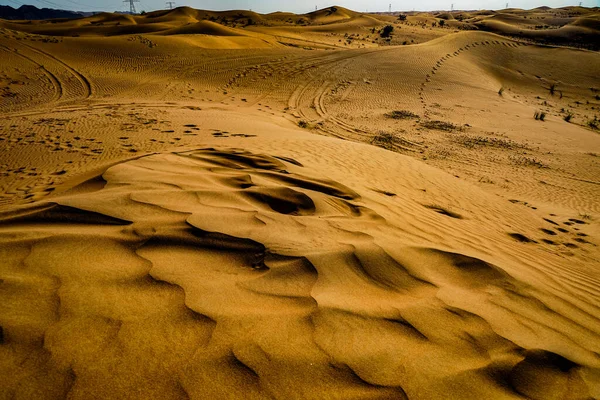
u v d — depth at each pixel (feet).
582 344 6.21
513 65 113.70
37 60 84.28
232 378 4.26
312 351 4.84
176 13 295.69
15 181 19.62
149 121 39.22
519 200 26.37
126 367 4.23
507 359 5.32
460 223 14.32
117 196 9.78
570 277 10.33
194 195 10.63
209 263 6.88
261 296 5.98
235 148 22.03
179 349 4.58
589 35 177.68
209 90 76.74
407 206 14.70
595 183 33.32
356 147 27.96
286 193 11.64
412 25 246.27
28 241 6.95
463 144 45.68
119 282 5.88
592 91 98.12
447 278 7.73
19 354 4.22
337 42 178.91
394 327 5.64
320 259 7.38
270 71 89.56
